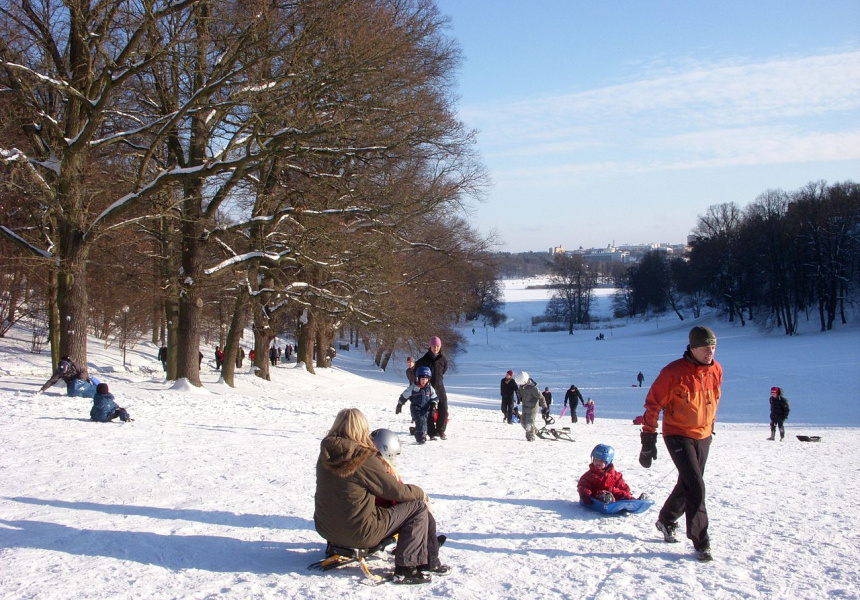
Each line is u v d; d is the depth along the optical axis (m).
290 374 38.59
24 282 34.53
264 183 23.50
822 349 68.00
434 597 4.70
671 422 6.07
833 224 83.25
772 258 87.69
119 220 22.84
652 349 90.12
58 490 7.60
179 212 22.72
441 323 41.59
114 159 23.66
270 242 26.59
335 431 5.15
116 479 8.27
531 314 162.38
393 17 20.55
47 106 20.97
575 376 64.69
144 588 4.72
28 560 5.23
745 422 33.91
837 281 84.69
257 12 18.38
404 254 32.53
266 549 5.71
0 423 12.67
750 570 5.54
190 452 10.58
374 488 5.00
